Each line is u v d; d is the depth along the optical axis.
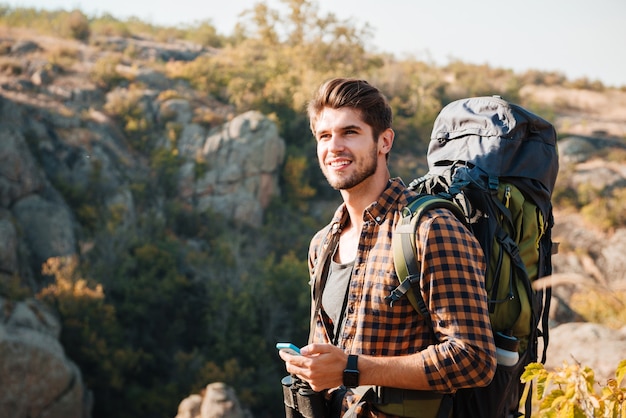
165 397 32.09
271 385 33.66
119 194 43.34
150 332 35.31
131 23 81.12
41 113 47.28
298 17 68.38
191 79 58.69
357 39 68.38
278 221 48.50
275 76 61.28
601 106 78.62
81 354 30.72
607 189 50.12
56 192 39.66
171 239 41.50
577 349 9.41
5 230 32.34
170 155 48.16
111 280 36.41
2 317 26.55
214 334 35.06
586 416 1.68
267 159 48.69
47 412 25.81
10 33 64.12
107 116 50.81
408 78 68.81
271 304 36.25
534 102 74.69
